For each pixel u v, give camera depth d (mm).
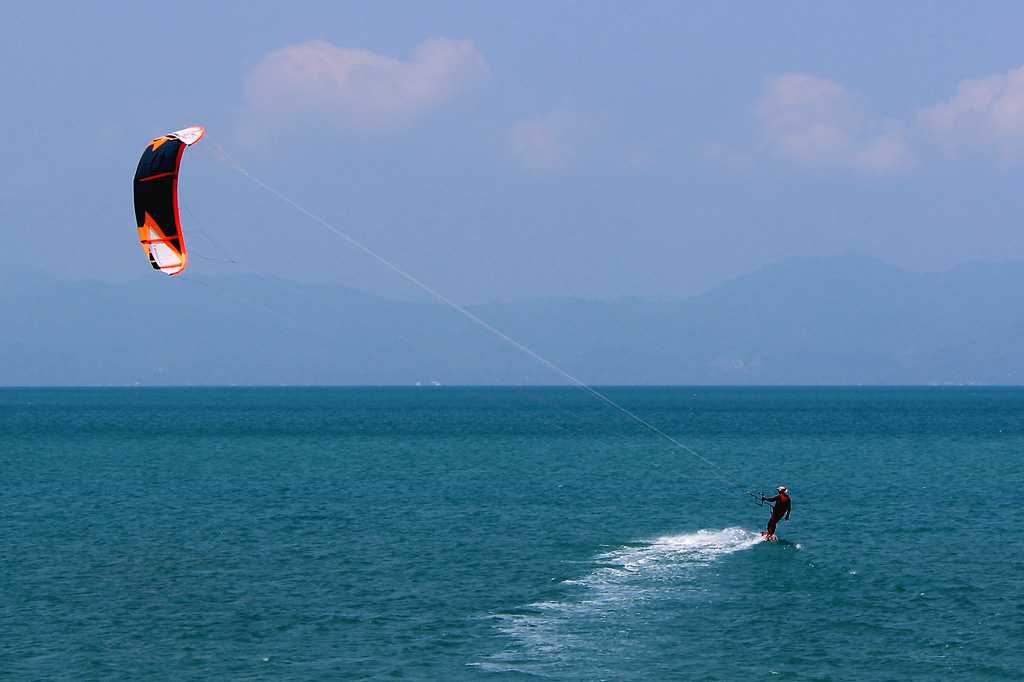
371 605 148750
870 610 145875
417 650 127062
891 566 175750
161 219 143375
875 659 123875
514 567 175375
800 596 153625
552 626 137500
